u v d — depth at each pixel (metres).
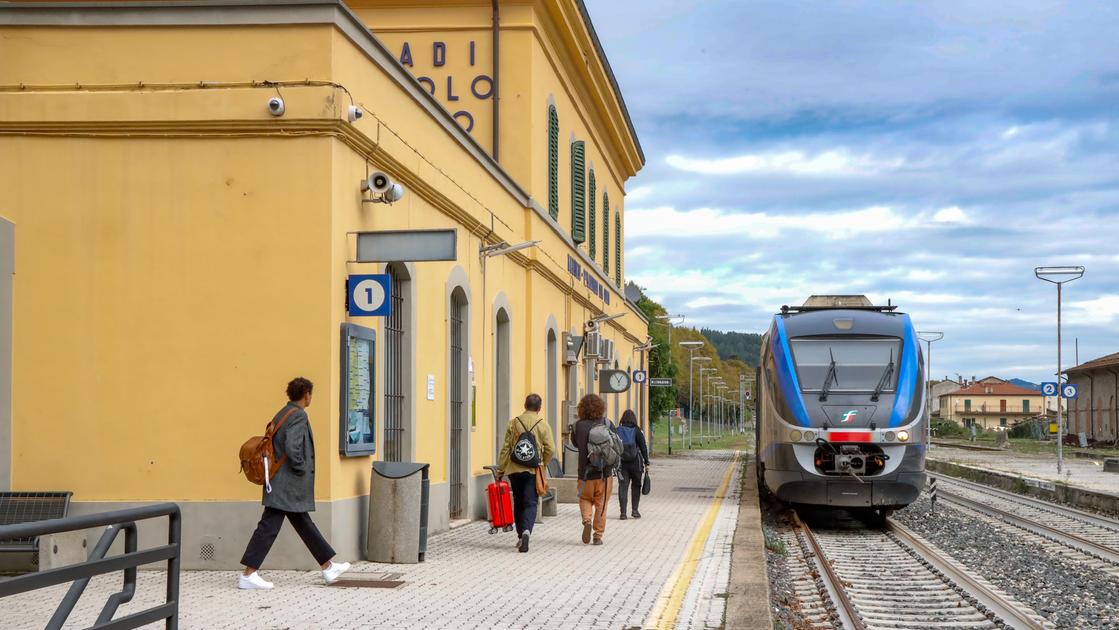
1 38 11.77
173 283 11.59
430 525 14.87
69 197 11.65
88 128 11.62
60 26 11.74
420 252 11.97
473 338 17.62
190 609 9.01
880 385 18.56
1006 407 179.12
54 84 11.72
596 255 32.41
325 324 11.49
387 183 12.22
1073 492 26.64
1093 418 90.25
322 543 10.44
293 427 10.12
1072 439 82.00
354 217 12.20
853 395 18.44
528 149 22.41
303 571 11.23
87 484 11.45
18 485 11.44
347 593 9.93
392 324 13.94
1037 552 16.11
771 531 18.72
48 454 11.46
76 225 11.63
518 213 20.98
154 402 11.50
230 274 11.58
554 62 24.73
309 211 11.57
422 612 8.99
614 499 22.81
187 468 11.44
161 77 11.70
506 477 13.69
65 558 11.09
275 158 11.63
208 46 11.71
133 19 11.70
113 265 11.59
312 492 10.31
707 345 149.12
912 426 18.22
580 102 28.86
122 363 11.54
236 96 11.57
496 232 18.75
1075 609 11.02
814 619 10.12
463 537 14.94
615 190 37.75
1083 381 93.88
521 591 10.16
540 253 22.34
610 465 14.40
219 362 11.52
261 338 11.52
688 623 8.62
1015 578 13.16
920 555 15.11
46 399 11.51
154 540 11.36
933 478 22.77
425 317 14.91
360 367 12.21
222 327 11.54
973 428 98.56
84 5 11.70
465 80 22.59
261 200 11.60
